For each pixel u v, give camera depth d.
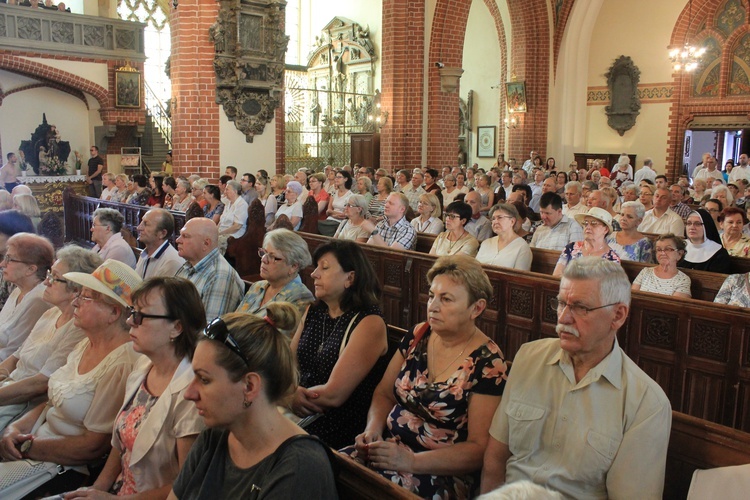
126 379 3.30
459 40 17.48
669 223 8.04
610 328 2.50
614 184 17.53
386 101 17.08
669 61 21.55
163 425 2.79
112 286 3.40
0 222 5.62
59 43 18.02
